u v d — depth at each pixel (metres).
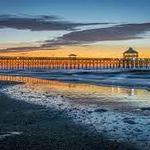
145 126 11.99
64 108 16.81
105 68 105.25
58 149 8.74
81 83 39.03
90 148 8.94
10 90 27.91
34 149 8.69
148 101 20.23
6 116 14.01
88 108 16.88
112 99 21.44
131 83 38.03
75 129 11.38
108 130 11.27
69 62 107.44
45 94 24.69
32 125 12.01
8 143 9.25
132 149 9.02
